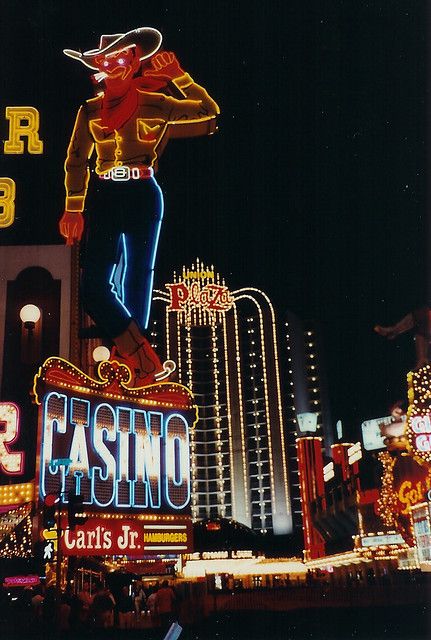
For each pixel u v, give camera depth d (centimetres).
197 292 15100
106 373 4019
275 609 2814
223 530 7794
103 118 5322
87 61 5472
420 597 2828
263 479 14238
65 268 4825
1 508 3631
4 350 4588
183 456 4259
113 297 4741
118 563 4888
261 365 15075
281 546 11200
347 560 5831
